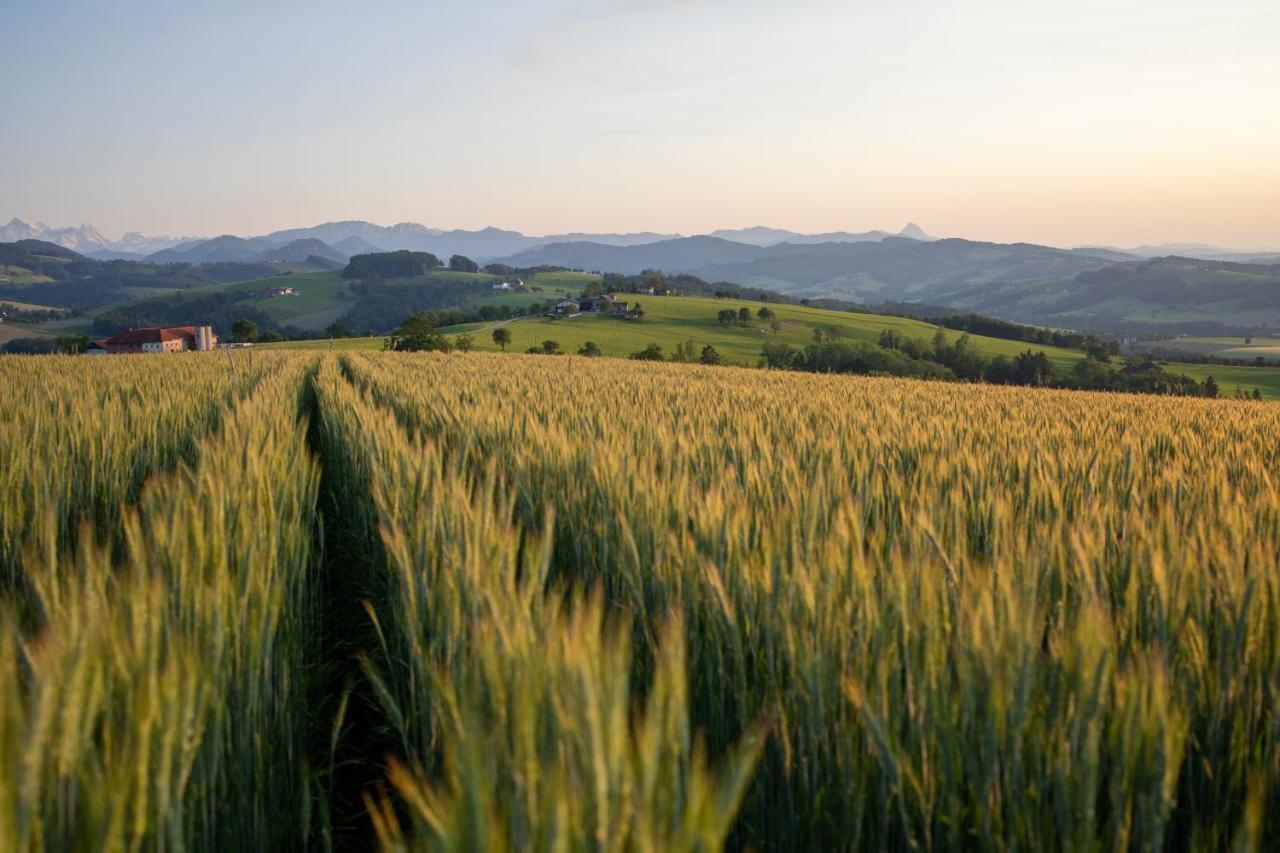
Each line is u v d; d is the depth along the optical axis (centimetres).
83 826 181
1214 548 326
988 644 233
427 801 162
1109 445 774
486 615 254
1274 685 257
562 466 553
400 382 1397
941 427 837
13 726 163
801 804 264
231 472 470
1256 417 1283
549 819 140
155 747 205
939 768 238
